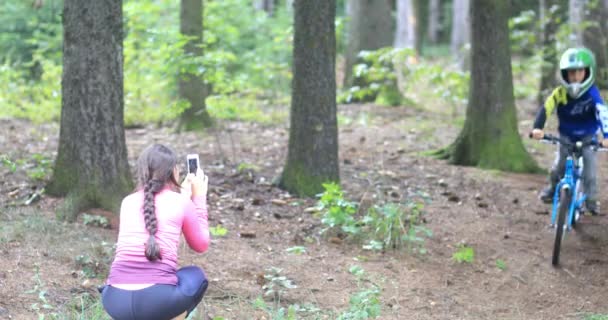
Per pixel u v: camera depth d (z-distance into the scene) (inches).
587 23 564.4
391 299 236.8
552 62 591.8
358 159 414.3
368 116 552.1
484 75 399.2
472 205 334.6
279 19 748.6
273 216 302.0
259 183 343.6
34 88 555.2
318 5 313.9
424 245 284.7
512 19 575.8
